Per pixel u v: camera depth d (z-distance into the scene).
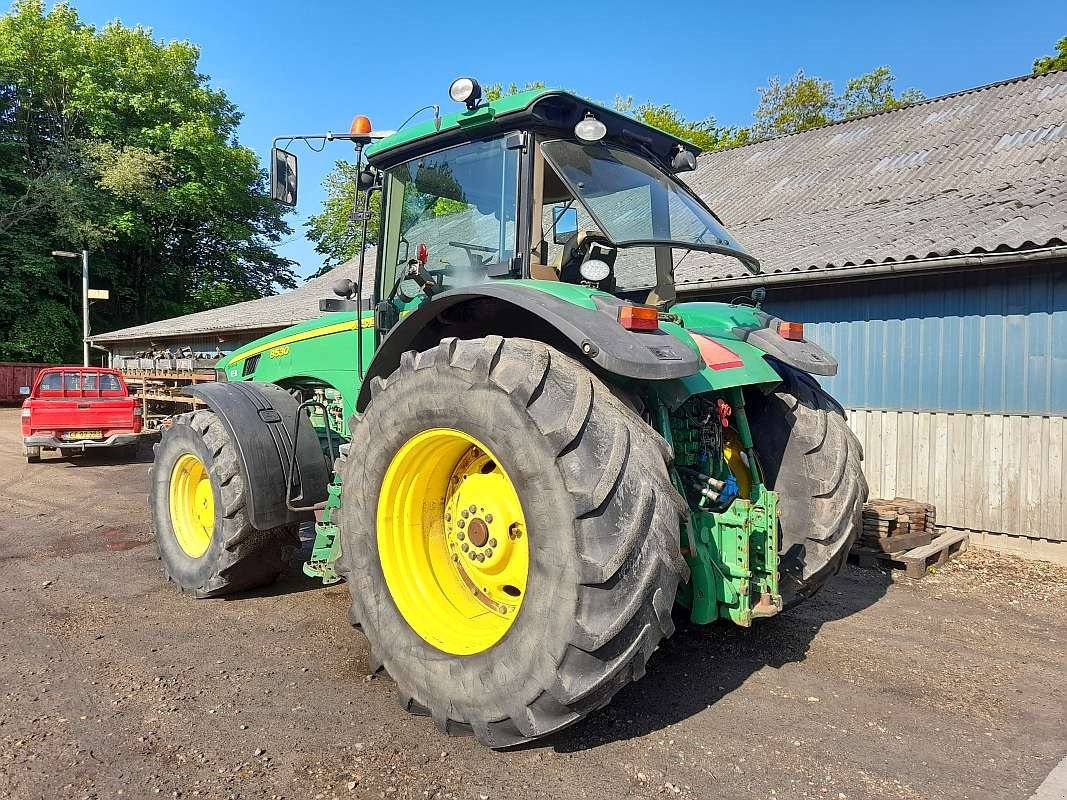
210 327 14.97
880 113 12.47
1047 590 5.03
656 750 2.74
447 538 3.10
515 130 3.23
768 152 12.91
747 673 3.49
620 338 2.53
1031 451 6.03
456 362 2.74
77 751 2.70
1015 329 6.11
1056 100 10.07
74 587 4.80
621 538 2.33
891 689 3.34
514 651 2.49
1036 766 2.68
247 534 4.31
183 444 4.60
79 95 29.36
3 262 26.53
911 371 6.70
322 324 4.60
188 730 2.87
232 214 33.72
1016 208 6.96
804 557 3.61
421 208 3.71
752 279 6.97
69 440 11.35
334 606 4.41
